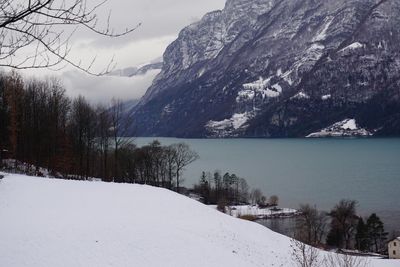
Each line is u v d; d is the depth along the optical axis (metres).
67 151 63.81
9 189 37.78
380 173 154.62
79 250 23.62
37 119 63.62
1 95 57.53
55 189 39.50
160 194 41.12
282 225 88.00
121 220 29.73
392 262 34.62
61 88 68.62
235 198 117.50
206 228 31.95
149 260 23.92
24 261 21.67
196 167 181.00
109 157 79.38
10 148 60.56
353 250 70.25
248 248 30.25
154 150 88.25
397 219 89.88
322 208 101.38
